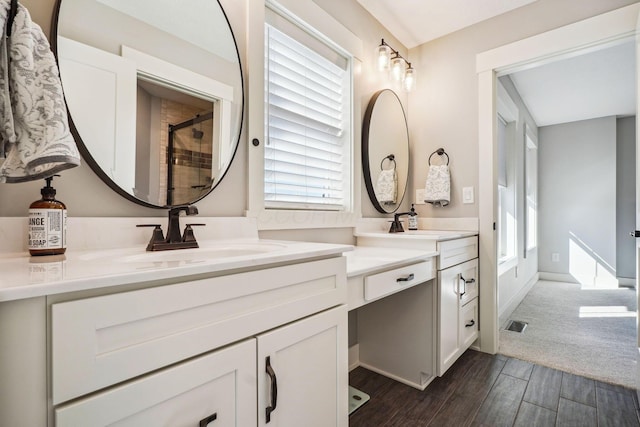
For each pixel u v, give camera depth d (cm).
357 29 204
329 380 95
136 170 104
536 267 458
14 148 69
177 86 116
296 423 84
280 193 160
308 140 174
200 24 124
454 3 204
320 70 181
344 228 191
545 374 183
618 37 176
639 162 154
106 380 52
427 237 170
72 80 91
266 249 107
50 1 90
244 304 73
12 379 45
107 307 52
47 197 78
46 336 47
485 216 216
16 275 53
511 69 214
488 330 212
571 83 321
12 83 68
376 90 221
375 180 215
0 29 66
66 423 48
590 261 436
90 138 94
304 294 88
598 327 260
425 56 250
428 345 171
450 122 235
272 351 78
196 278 65
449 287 178
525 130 384
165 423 59
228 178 133
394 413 148
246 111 140
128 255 90
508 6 206
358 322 198
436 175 232
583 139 444
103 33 98
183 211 115
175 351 60
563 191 457
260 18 145
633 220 421
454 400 158
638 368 153
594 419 142
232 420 69
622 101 370
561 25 192
